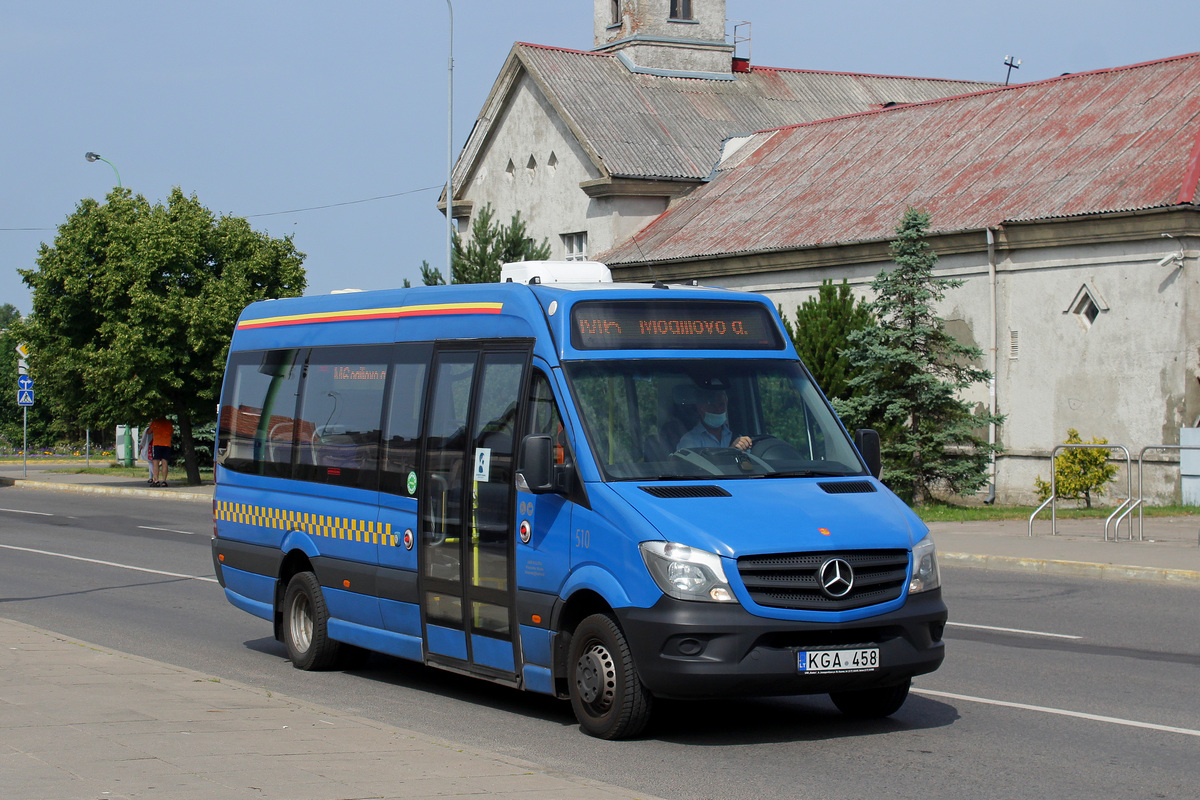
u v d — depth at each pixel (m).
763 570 7.53
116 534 24.00
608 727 7.98
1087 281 26.19
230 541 12.16
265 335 12.13
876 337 25.05
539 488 8.07
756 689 7.50
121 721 7.88
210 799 5.98
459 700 9.69
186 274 35.28
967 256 28.30
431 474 9.50
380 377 10.30
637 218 40.03
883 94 48.31
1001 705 9.14
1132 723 8.55
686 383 8.70
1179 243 24.73
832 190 34.09
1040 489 24.64
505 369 8.98
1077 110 30.89
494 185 45.16
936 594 8.03
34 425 77.50
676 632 7.46
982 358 27.83
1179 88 29.36
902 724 8.57
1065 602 14.46
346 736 7.59
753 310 9.26
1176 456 24.73
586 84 42.91
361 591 10.24
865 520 7.92
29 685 9.09
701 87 45.03
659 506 7.79
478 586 8.96
